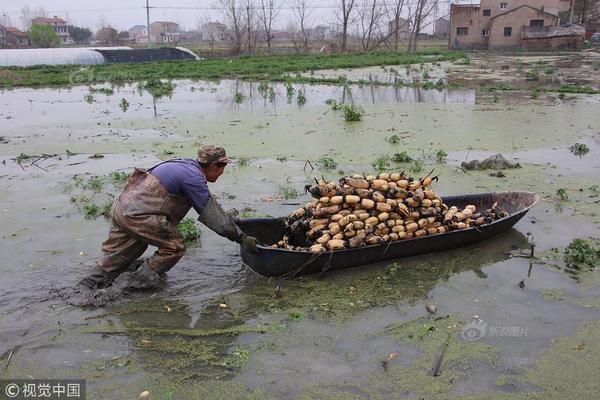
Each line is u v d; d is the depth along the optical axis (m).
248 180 9.85
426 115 16.62
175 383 4.52
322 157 11.37
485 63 42.00
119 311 5.57
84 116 17.69
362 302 5.77
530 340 5.05
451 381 4.51
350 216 6.30
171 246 5.90
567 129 14.17
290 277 6.25
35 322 5.36
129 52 44.38
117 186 9.56
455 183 9.54
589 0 68.31
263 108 18.86
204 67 36.91
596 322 5.32
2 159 11.68
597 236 7.26
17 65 40.66
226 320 5.44
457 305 5.69
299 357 4.85
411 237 6.58
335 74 33.38
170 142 13.18
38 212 8.26
